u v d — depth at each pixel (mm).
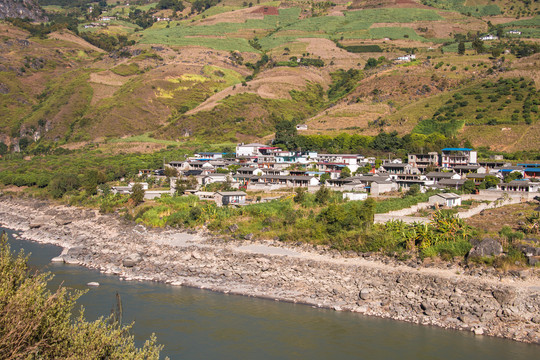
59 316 31422
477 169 137500
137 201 117625
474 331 50812
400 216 80750
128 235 92812
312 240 79188
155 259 77750
